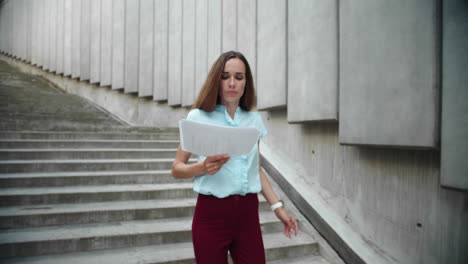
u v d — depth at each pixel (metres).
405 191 2.64
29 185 4.01
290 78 4.05
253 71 5.30
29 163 4.38
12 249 2.77
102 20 11.03
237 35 5.85
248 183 1.47
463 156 1.98
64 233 3.08
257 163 1.57
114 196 3.95
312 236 3.57
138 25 9.55
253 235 1.49
